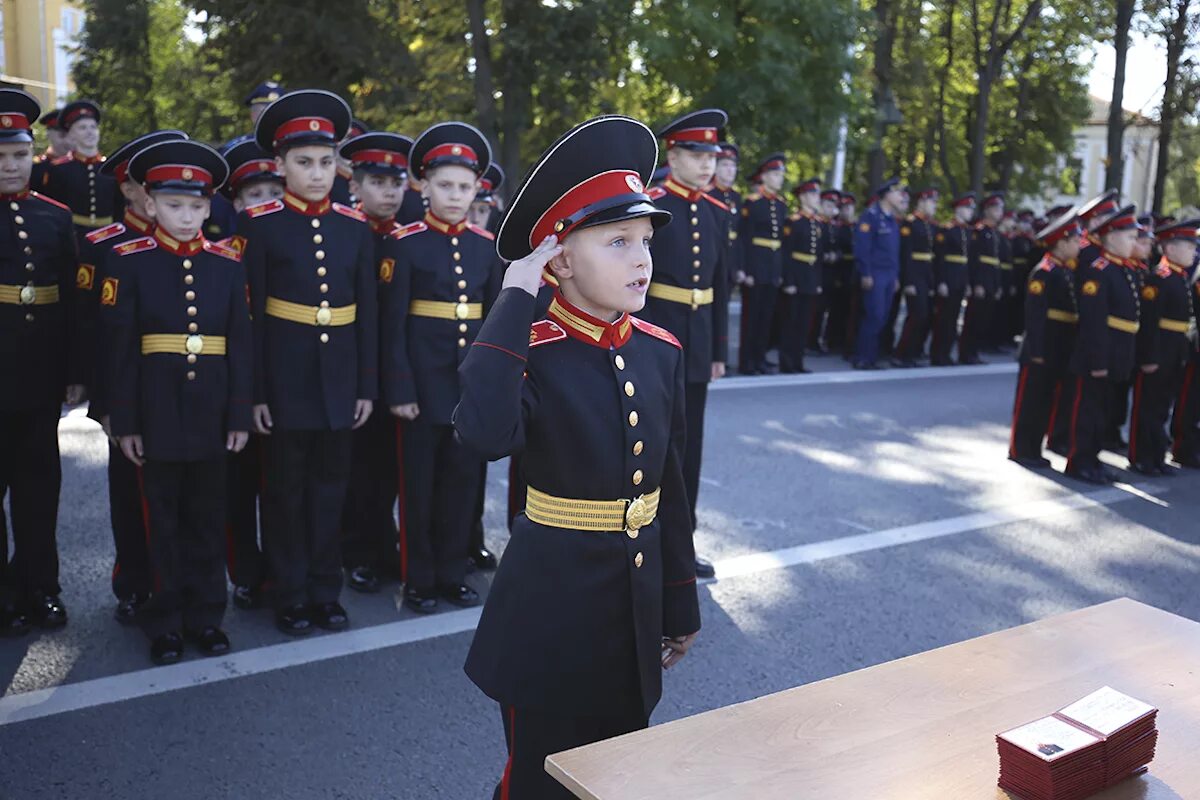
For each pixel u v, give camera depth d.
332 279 4.67
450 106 16.69
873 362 13.00
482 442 2.32
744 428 8.98
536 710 2.52
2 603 4.63
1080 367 7.71
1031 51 25.78
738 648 4.64
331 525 4.82
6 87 4.55
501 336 2.37
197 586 4.53
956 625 4.99
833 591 5.35
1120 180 21.11
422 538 5.03
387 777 3.57
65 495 6.39
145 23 22.19
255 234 4.64
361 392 4.80
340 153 5.39
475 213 6.84
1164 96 20.53
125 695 4.07
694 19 16.23
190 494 4.50
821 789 1.94
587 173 2.41
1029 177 29.91
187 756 3.65
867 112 18.69
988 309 14.09
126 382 4.27
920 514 6.76
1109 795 1.97
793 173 22.91
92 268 4.57
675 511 2.74
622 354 2.62
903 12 23.06
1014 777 1.95
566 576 2.53
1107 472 8.13
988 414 10.16
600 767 1.98
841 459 8.08
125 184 4.84
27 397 4.57
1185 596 5.52
